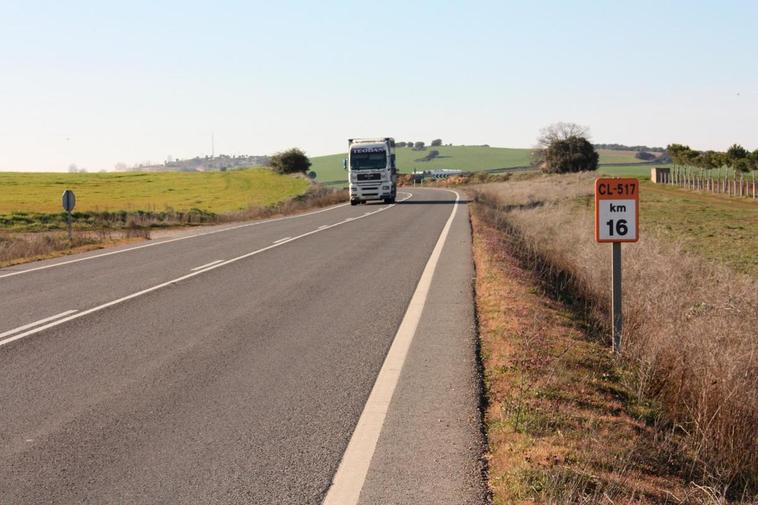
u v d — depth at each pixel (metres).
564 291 14.62
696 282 17.81
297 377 7.48
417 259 17.23
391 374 7.51
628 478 5.20
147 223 35.94
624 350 9.05
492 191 63.72
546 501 4.53
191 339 9.26
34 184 81.56
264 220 36.09
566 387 7.18
